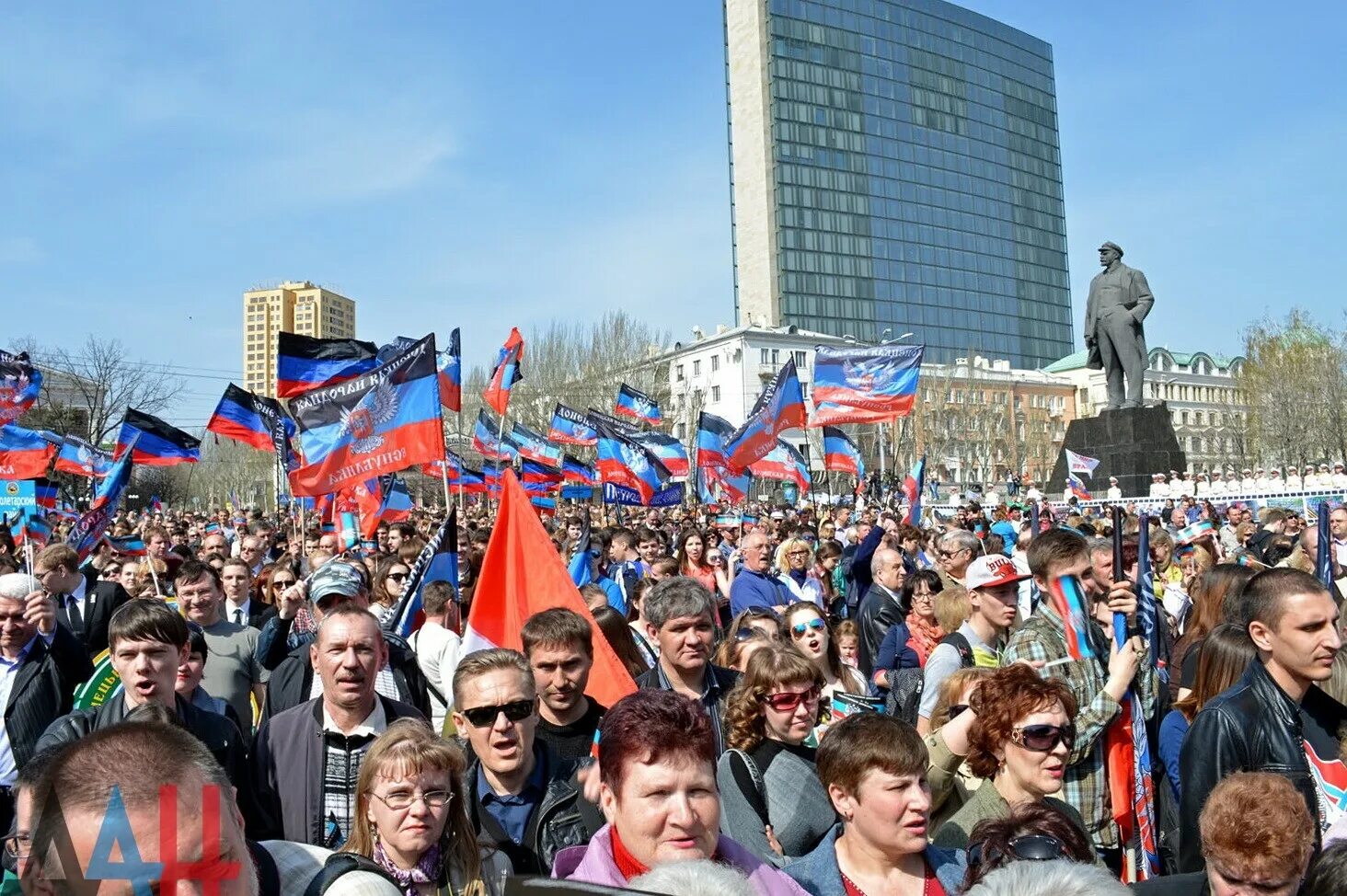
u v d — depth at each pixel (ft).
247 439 66.39
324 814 14.92
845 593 42.88
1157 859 16.40
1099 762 16.06
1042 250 474.08
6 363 49.42
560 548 51.39
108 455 88.43
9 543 46.06
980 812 13.57
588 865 10.11
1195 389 376.89
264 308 411.75
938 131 437.99
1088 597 21.06
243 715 23.22
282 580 27.20
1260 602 14.35
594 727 16.42
